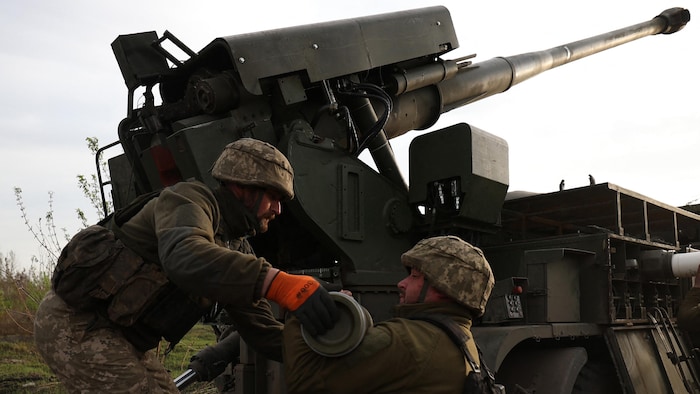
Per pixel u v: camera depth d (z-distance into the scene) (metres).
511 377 4.81
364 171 5.06
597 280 5.24
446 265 2.38
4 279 11.32
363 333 2.17
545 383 4.68
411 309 2.42
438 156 5.25
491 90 6.96
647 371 5.41
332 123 5.31
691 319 4.66
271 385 4.50
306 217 4.69
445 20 5.97
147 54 5.18
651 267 5.83
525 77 7.32
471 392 2.21
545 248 5.49
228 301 2.21
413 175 5.36
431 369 2.21
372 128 5.28
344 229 4.83
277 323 3.09
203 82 4.78
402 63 5.85
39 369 8.30
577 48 8.04
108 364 2.58
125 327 2.65
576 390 4.91
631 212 6.48
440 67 6.05
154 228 2.58
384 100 5.26
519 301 4.75
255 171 2.56
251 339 3.06
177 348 9.89
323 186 4.79
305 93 5.06
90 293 2.56
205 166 4.57
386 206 5.15
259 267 2.21
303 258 5.43
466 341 2.31
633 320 5.50
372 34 5.42
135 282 2.58
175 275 2.24
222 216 2.61
